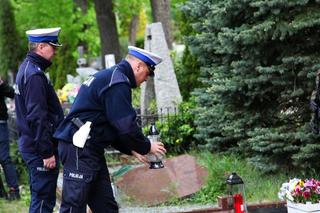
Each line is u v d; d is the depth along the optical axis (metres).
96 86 6.06
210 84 11.81
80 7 34.03
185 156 10.41
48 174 7.27
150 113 14.80
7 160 10.85
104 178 6.35
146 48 15.20
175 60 17.81
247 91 10.51
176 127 13.12
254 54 10.17
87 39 31.84
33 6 30.58
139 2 34.41
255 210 7.68
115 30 26.03
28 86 7.03
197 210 7.69
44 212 7.29
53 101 7.34
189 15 12.41
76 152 6.04
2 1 35.66
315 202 6.88
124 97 5.95
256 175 10.20
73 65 29.17
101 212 6.36
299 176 9.86
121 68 6.11
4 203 10.80
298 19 9.52
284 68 9.80
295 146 9.59
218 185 9.72
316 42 9.88
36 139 7.02
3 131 10.70
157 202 9.43
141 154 6.13
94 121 6.05
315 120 8.41
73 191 6.02
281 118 10.37
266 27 9.56
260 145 9.80
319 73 8.35
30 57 7.22
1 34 35.62
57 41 7.38
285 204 7.83
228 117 11.05
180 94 15.19
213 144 11.65
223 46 10.44
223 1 10.52
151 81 15.52
